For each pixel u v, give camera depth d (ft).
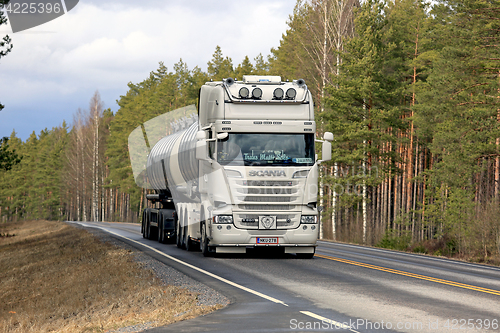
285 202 81.51
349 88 203.62
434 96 162.30
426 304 48.03
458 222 158.61
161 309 47.83
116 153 423.64
